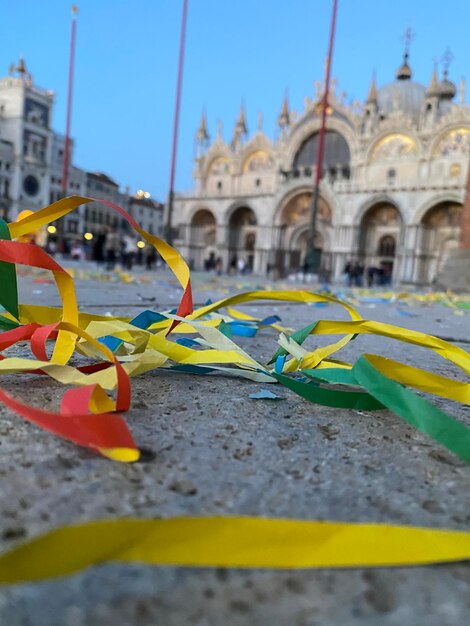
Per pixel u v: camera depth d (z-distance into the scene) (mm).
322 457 1511
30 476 1237
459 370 3201
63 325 1892
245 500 1195
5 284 2082
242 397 2117
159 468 1342
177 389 2180
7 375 2125
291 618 827
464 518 1173
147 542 906
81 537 861
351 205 51625
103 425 1354
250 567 936
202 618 815
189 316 2666
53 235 58594
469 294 17219
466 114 47312
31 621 783
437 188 46656
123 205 98000
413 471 1440
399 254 48969
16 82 73938
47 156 79250
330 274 44562
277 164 60281
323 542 977
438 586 923
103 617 803
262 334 4340
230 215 63406
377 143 52875
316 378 2229
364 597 885
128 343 2492
